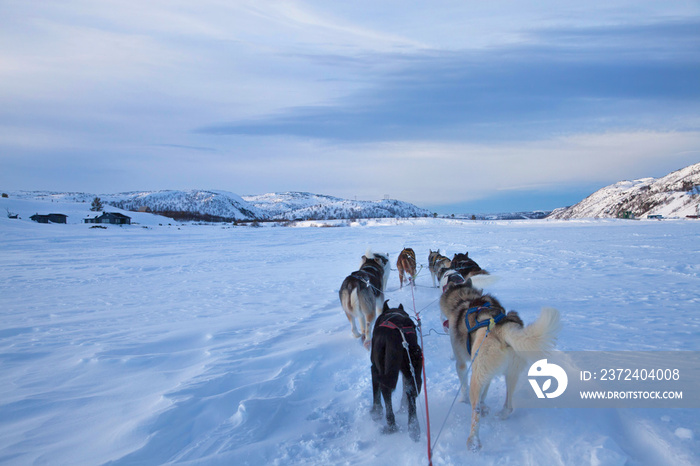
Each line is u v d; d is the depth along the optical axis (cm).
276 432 402
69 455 355
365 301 657
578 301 858
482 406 395
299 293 1182
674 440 313
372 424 409
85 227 6109
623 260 1501
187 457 352
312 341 677
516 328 353
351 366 574
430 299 985
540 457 320
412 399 382
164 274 1700
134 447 360
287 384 504
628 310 766
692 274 1162
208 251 2725
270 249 2792
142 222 11531
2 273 1778
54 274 1734
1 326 845
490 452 337
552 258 1644
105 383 522
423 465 331
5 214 10156
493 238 2967
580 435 339
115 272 1781
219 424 409
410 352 402
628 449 320
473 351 384
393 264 1789
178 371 562
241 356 606
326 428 411
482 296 463
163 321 876
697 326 639
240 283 1405
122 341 709
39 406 454
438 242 2797
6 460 347
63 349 673
